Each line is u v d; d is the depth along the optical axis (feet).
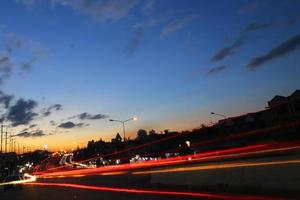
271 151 83.71
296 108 189.16
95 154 550.77
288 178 65.00
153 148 362.12
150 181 116.26
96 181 156.25
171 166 106.73
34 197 99.40
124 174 143.74
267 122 183.73
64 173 301.63
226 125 236.02
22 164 557.33
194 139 258.37
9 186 142.10
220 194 70.69
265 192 65.98
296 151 72.08
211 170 85.81
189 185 94.02
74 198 87.92
